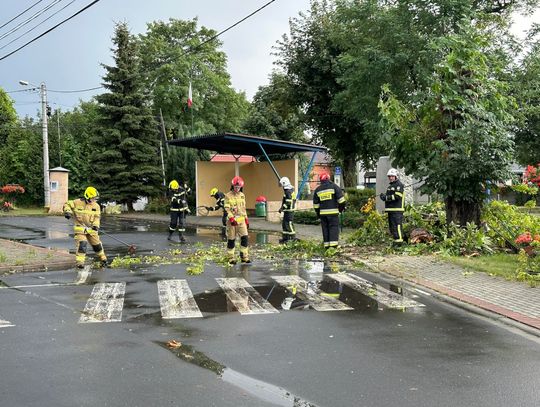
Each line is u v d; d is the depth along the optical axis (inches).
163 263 467.2
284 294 335.3
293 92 1275.8
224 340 238.2
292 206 608.7
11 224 949.2
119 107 1302.9
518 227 494.6
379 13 879.7
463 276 381.4
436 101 510.9
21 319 274.7
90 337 243.0
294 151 1078.4
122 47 1333.7
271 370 200.1
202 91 1911.9
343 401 171.9
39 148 1584.6
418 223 548.7
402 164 551.5
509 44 856.9
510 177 496.1
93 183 1298.0
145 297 327.6
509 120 513.0
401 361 210.2
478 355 217.9
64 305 306.7
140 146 1310.3
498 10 901.8
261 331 253.0
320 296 329.4
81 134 1787.6
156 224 945.5
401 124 531.2
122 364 206.5
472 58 502.3
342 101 1027.9
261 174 1154.0
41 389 181.5
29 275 409.4
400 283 371.2
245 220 463.2
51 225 928.9
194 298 324.2
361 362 209.0
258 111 1478.8
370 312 289.9
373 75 871.1
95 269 437.7
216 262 468.8
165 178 1288.1
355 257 479.8
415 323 267.9
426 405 168.9
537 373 197.3
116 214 1230.9
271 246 580.1
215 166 1160.2
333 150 1305.4
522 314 279.6
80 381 188.9
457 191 501.4
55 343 233.8
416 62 842.2
